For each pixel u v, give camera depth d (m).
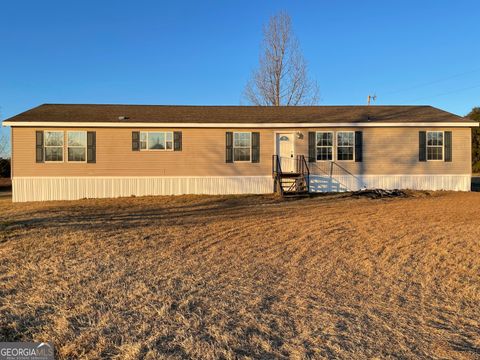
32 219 11.22
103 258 6.96
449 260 6.98
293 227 10.05
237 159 18.23
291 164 18.31
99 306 4.75
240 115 19.39
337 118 18.84
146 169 17.91
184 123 17.81
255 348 3.75
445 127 18.30
